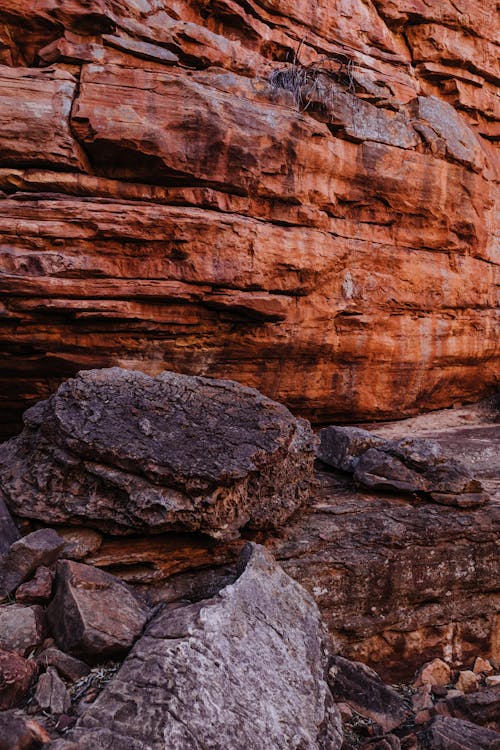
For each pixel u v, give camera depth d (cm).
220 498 364
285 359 844
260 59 831
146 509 346
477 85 1159
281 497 422
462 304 1060
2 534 343
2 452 410
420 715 352
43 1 659
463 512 468
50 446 377
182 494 354
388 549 426
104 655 290
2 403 717
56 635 298
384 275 928
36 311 648
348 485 519
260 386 843
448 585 441
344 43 966
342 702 347
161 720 232
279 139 757
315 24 921
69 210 643
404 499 489
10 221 627
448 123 995
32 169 654
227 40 791
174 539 373
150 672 255
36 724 232
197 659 264
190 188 719
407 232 959
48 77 653
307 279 812
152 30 720
